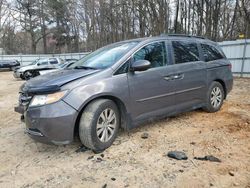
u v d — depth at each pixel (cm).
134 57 402
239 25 2481
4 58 3394
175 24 2473
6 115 629
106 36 3472
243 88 905
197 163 321
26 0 4088
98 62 411
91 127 346
